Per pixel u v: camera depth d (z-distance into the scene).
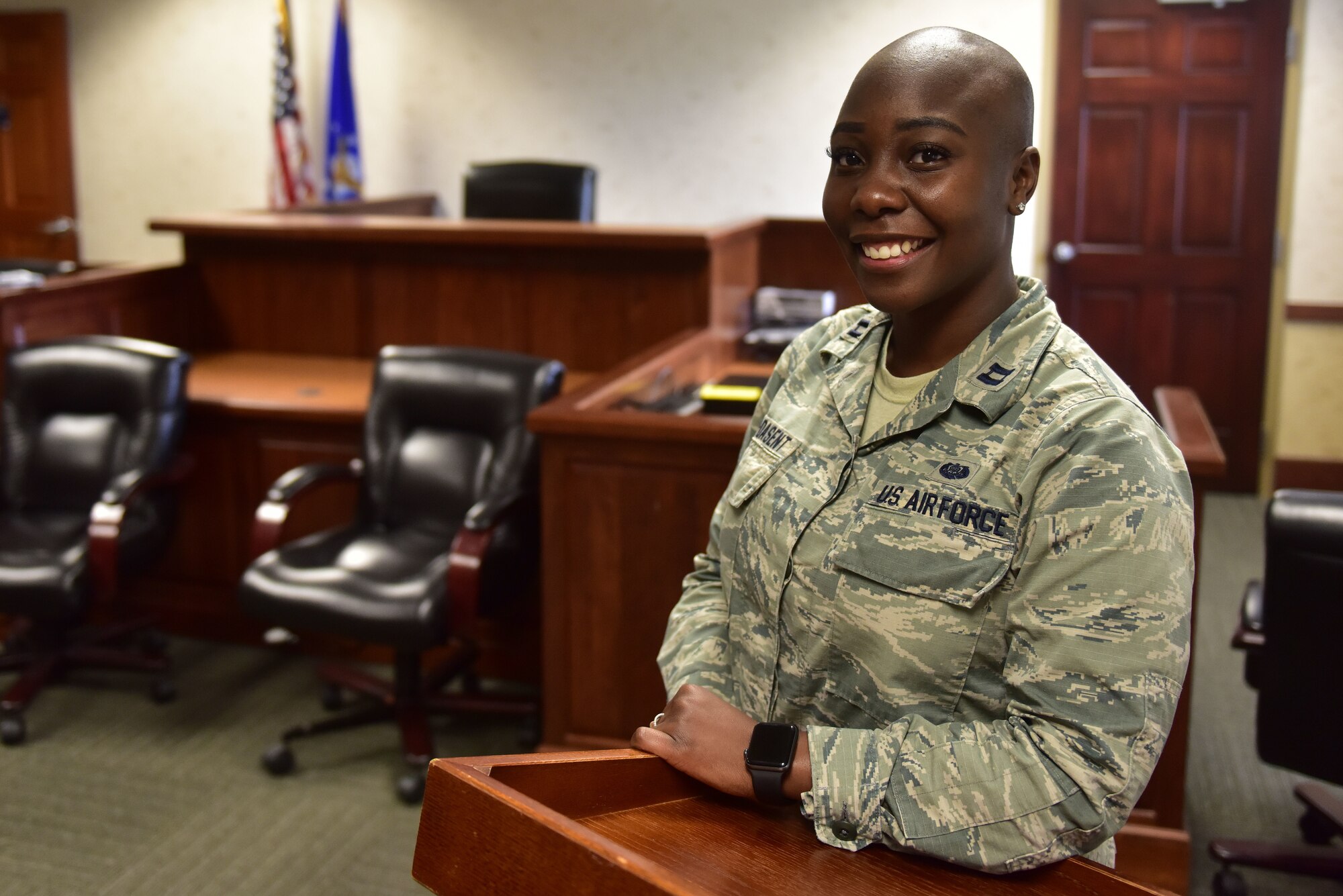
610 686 2.67
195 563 3.65
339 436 3.46
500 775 0.89
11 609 2.95
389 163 6.17
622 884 0.76
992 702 0.98
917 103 0.95
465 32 5.95
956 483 0.99
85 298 3.78
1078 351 0.98
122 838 2.57
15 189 6.80
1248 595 2.49
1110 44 5.15
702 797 1.01
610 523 2.60
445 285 4.01
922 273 0.98
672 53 5.70
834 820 0.95
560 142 5.93
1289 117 5.03
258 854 2.51
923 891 0.90
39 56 6.61
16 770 2.87
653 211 5.88
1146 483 0.89
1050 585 0.91
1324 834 2.54
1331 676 2.06
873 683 1.02
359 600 2.72
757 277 4.49
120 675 3.42
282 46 5.89
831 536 1.05
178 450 3.51
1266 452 5.30
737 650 1.15
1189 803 2.77
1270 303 5.19
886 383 1.09
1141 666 0.88
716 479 2.51
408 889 2.39
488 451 3.10
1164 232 5.23
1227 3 5.00
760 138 5.67
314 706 3.24
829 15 5.46
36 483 3.29
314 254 4.11
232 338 4.27
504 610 3.37
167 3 6.39
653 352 3.29
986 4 5.25
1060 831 0.90
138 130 6.59
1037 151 1.01
